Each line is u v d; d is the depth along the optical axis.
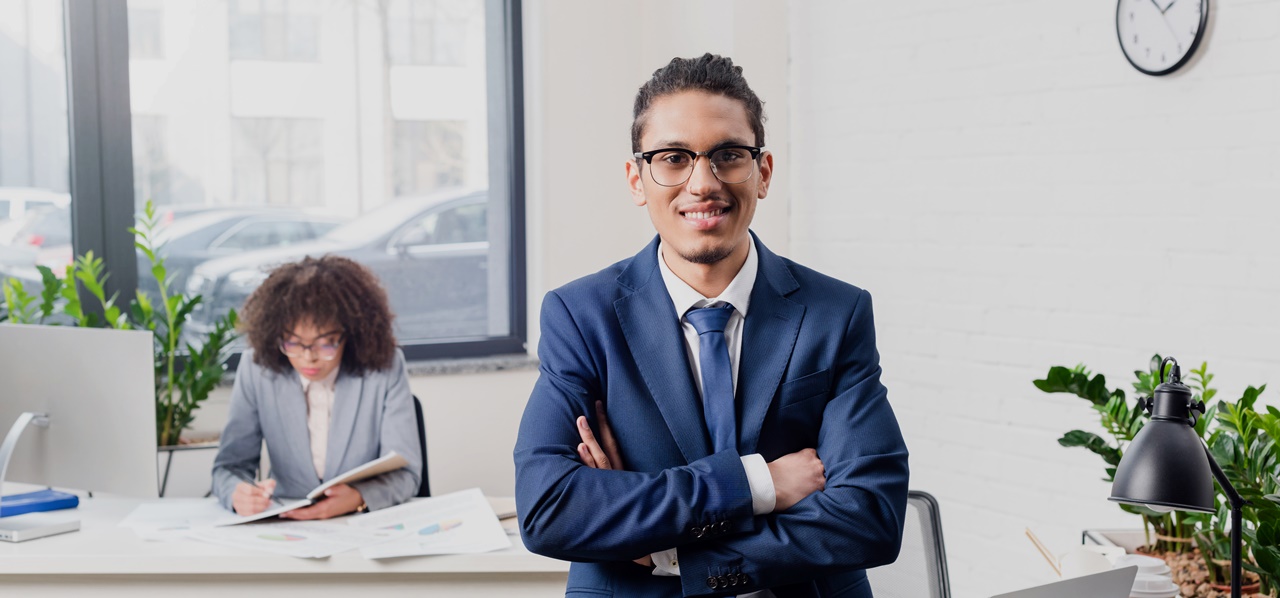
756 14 3.73
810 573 1.32
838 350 1.39
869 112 3.54
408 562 2.12
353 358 2.70
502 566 2.12
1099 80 2.92
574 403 1.40
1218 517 1.79
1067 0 2.98
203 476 3.02
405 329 3.93
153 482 2.31
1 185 3.34
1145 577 1.65
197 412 3.34
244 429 2.70
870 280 3.58
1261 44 2.59
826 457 1.37
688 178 1.30
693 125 1.29
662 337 1.38
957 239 3.31
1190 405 1.32
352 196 3.83
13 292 3.05
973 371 3.29
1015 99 3.12
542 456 1.37
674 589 1.35
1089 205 2.96
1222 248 2.69
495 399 3.88
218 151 3.62
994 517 3.25
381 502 2.46
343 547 2.15
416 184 3.93
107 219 3.43
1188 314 2.76
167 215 3.54
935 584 1.73
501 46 4.02
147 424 2.31
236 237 3.65
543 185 3.96
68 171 3.41
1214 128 2.68
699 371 1.38
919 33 3.37
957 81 3.27
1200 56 2.70
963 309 3.30
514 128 4.02
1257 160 2.61
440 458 3.80
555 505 1.34
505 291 4.07
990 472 3.25
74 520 2.35
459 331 4.02
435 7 3.92
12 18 3.32
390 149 3.88
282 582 2.15
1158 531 1.99
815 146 3.73
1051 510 3.09
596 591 1.37
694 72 1.31
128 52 3.46
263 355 2.66
